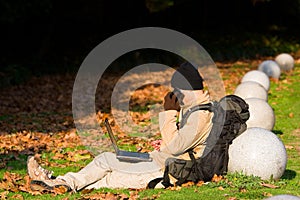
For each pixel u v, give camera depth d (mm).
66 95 20109
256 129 7703
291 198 4777
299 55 32594
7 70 23188
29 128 13305
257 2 34969
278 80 21641
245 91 14273
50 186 7160
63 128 13320
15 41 27172
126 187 7223
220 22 36000
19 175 8281
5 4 22141
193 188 7125
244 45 32844
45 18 27062
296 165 8953
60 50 28516
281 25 37781
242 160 7453
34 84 22844
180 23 33156
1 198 6977
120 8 30984
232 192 7000
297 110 15117
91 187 7266
